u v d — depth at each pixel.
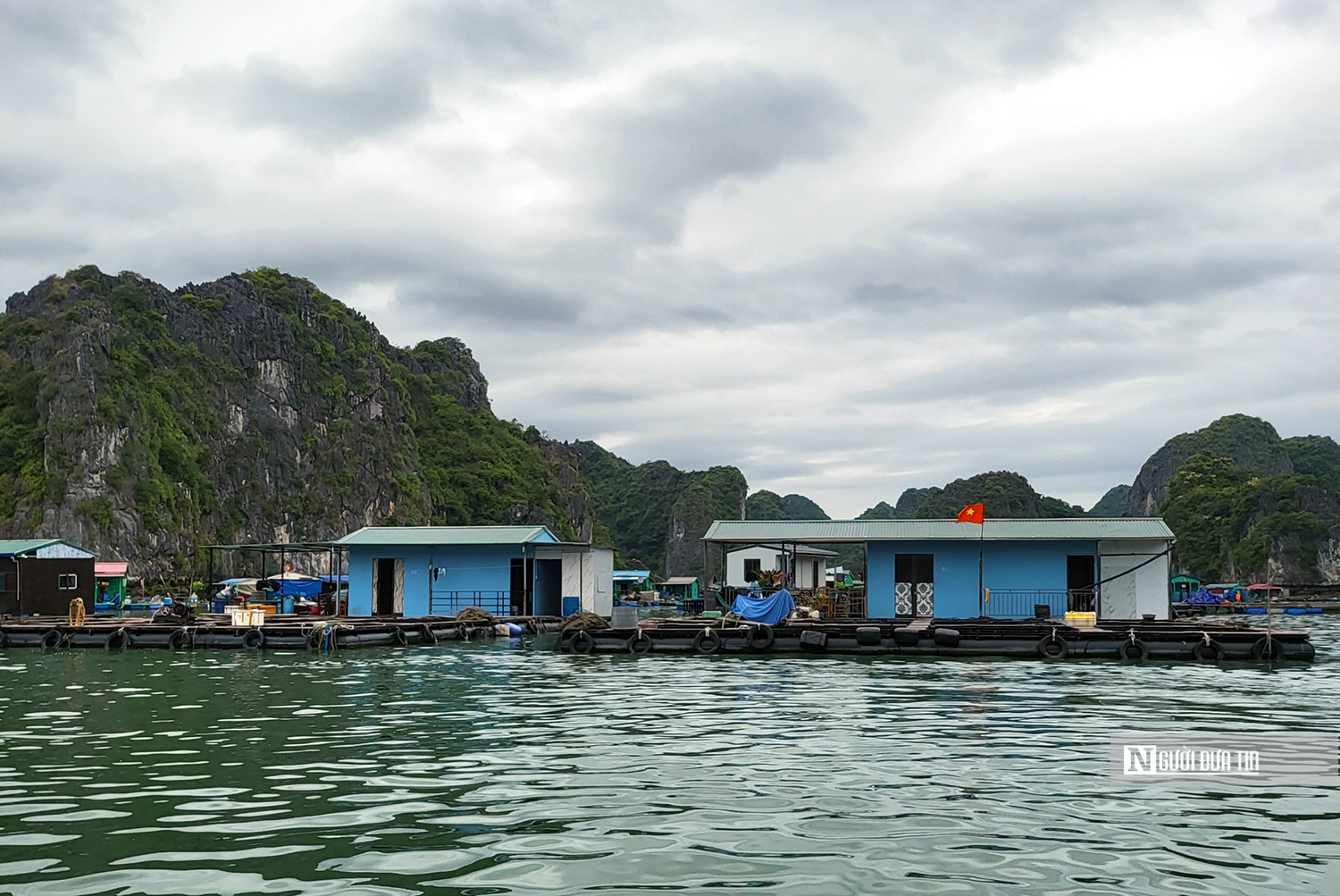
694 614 64.25
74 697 19.78
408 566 46.50
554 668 26.23
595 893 7.27
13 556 49.50
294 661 28.56
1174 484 184.75
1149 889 7.44
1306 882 7.61
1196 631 30.05
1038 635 30.23
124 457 123.50
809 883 7.53
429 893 7.26
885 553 41.16
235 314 158.00
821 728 15.23
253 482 146.88
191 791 10.66
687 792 10.55
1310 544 146.75
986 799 10.27
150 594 94.12
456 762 12.34
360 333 185.25
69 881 7.54
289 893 7.26
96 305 138.12
